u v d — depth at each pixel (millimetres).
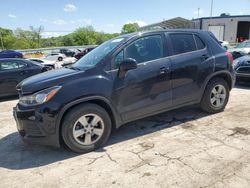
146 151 3768
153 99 4270
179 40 4617
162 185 2939
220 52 5031
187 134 4289
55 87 3580
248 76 7406
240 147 3721
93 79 3777
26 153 3984
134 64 3805
